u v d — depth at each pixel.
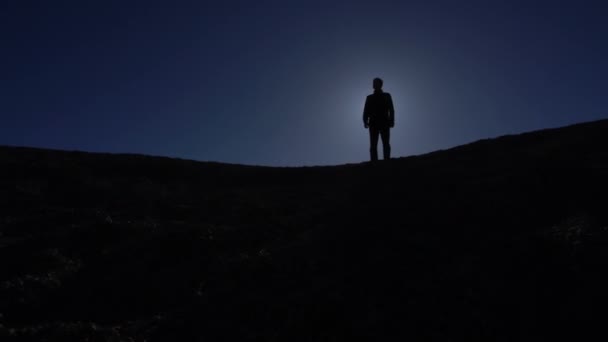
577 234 6.93
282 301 6.23
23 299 6.44
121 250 8.18
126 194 12.26
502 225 7.80
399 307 5.88
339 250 7.61
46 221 9.78
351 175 13.20
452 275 6.45
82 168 14.52
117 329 5.74
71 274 7.33
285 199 11.48
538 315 5.51
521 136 14.43
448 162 12.64
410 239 7.64
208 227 9.14
